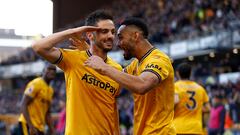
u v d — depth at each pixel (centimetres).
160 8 6278
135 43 943
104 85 948
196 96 1557
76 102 941
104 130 952
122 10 7394
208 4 5059
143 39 946
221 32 4334
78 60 948
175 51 4909
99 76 945
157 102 931
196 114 1557
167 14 5850
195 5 5338
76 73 945
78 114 937
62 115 2625
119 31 952
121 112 3388
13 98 6612
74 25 8131
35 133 1697
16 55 8312
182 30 5119
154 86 880
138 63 960
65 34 920
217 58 4919
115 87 959
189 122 1542
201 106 1568
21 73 7619
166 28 5416
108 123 960
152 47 949
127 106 3697
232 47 4219
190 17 5200
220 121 2430
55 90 5753
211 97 3434
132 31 940
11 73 7950
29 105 1712
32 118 1712
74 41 976
